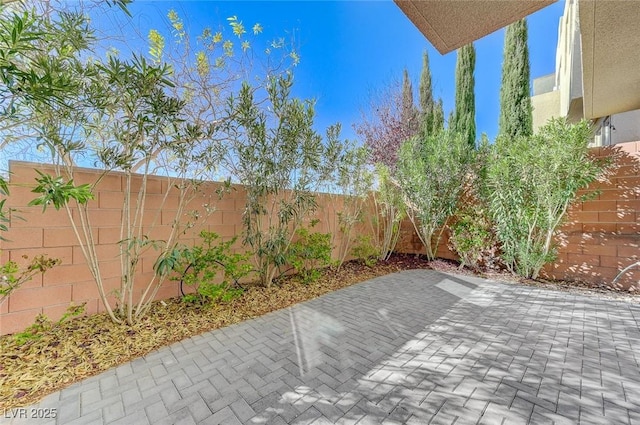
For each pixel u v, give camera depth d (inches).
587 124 174.9
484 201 230.8
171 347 109.3
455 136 263.0
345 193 239.6
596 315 138.9
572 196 181.9
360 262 269.4
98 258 131.6
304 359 100.9
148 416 72.7
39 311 115.7
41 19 88.7
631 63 148.9
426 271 244.7
